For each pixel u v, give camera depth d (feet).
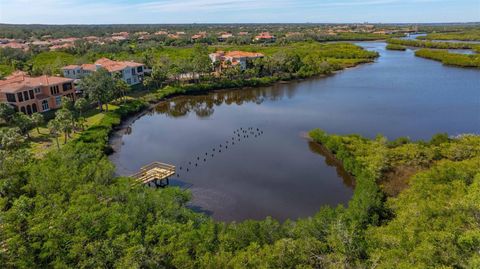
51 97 282.36
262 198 155.02
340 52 588.91
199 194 159.63
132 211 113.80
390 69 482.69
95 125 241.14
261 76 436.76
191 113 308.81
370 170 161.58
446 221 93.76
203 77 419.33
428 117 263.29
